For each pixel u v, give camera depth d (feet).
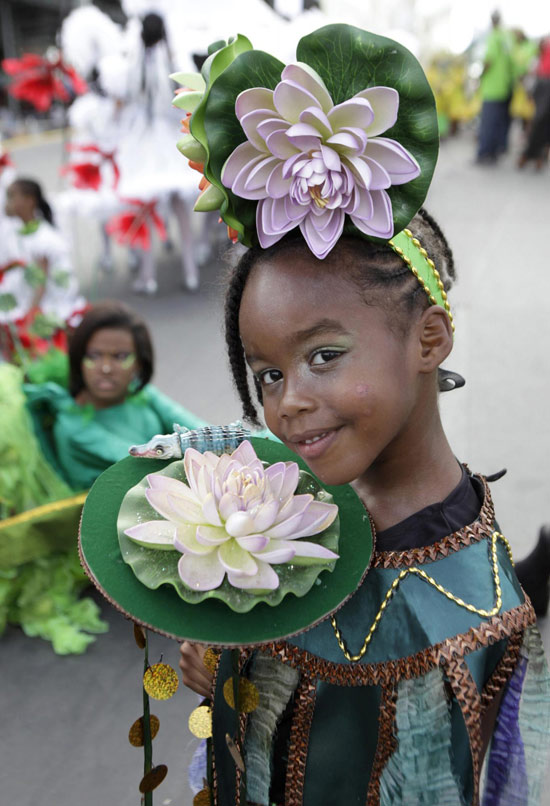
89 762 6.79
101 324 8.20
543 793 5.75
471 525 2.79
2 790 6.53
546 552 6.00
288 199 2.32
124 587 2.55
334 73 2.27
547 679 2.72
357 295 2.39
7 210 12.98
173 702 7.37
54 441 8.52
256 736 2.88
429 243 2.70
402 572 2.70
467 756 2.61
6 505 8.11
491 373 13.51
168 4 16.52
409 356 2.50
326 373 2.40
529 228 22.17
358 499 2.83
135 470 3.03
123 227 15.21
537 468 10.61
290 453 3.15
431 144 2.32
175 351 15.23
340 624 2.73
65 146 13.89
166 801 6.30
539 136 30.50
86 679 7.73
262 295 2.42
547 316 15.84
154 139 16.89
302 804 2.81
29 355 10.55
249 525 2.52
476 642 2.57
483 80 32.19
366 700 2.68
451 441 11.41
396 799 2.65
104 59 16.88
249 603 2.43
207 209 2.53
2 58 54.44
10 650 8.11
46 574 8.34
